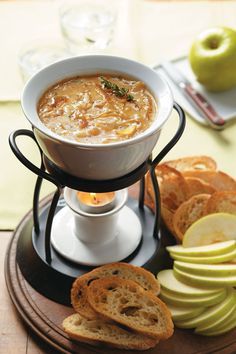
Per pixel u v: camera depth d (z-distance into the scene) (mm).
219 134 1009
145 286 792
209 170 905
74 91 752
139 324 757
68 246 837
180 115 783
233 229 835
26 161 744
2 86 1063
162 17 1185
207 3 1211
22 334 790
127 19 1176
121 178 742
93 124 720
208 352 767
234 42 1022
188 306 779
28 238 855
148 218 881
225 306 773
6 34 1153
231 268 788
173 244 860
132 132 712
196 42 1045
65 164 719
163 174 890
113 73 770
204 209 857
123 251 835
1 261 854
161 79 748
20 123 1015
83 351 764
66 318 782
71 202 815
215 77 1027
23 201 922
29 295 811
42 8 1205
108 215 806
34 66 1062
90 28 1083
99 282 782
